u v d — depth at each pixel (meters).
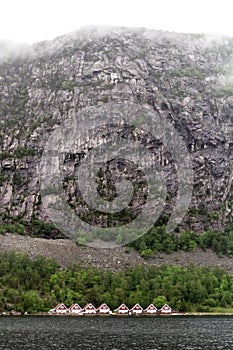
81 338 178.00
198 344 167.12
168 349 157.25
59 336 182.25
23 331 194.62
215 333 194.88
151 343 168.50
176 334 191.38
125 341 172.12
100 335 186.50
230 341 174.00
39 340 172.00
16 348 155.88
